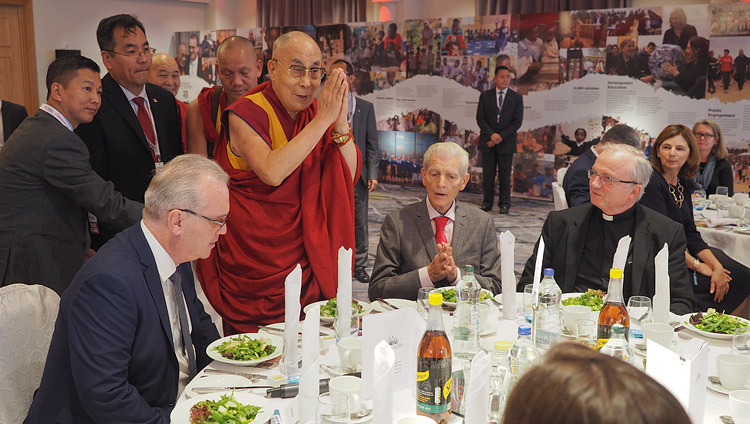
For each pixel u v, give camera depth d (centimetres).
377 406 124
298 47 263
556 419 55
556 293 192
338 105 262
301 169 277
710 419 150
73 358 168
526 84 853
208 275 283
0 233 281
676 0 831
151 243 184
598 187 266
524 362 147
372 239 709
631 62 788
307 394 135
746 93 730
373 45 982
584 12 807
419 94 954
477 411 126
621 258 204
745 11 716
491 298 239
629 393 54
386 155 1009
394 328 158
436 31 923
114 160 329
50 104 293
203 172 184
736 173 748
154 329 181
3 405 194
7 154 284
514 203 888
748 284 372
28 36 980
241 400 159
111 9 1081
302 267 281
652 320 205
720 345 198
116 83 334
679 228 268
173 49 1173
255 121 268
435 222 286
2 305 199
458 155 279
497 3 953
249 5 1205
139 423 169
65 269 294
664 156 411
